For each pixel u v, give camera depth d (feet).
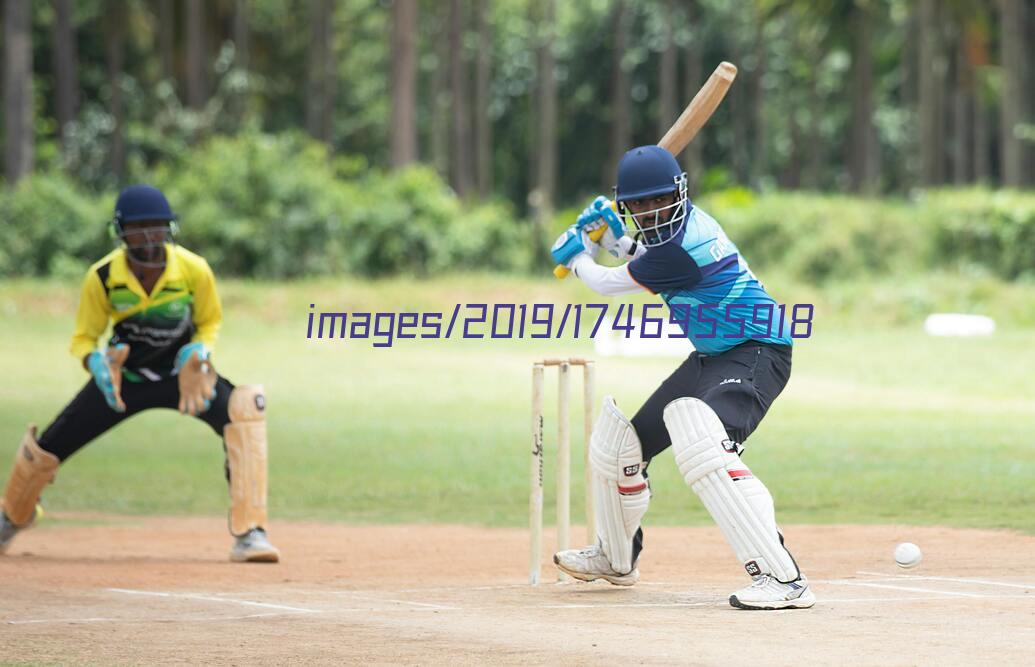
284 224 418.51
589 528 87.10
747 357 76.28
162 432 204.44
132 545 114.93
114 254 101.96
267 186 420.77
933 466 153.69
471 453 177.27
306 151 443.73
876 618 68.23
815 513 123.75
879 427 194.08
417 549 110.32
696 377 78.23
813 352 314.14
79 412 104.17
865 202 469.98
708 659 56.49
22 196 414.62
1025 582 83.20
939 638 61.26
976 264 428.97
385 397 243.40
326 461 170.30
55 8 568.82
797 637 62.18
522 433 197.67
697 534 115.14
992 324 360.07
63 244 409.90
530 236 459.73
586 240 80.18
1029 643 59.62
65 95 571.69
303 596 81.87
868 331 362.12
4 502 107.34
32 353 307.78
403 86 522.06
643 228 75.87
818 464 157.38
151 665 57.11
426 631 65.57
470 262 447.42
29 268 408.05
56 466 105.70
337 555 106.63
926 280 403.95
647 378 272.31
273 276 417.49
